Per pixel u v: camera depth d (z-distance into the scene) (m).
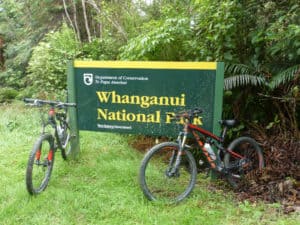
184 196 3.59
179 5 5.99
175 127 4.13
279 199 3.54
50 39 8.79
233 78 4.33
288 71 4.10
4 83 10.48
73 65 4.38
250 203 3.49
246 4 4.70
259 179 3.90
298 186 3.72
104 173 4.20
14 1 10.89
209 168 4.11
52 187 3.84
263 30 4.50
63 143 4.36
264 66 4.54
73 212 3.32
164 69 4.06
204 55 4.91
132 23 8.12
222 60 4.75
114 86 4.28
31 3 10.54
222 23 4.57
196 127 3.72
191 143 4.34
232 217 3.22
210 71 3.90
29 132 5.91
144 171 3.49
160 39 5.03
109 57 8.23
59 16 10.72
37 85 8.30
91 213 3.30
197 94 3.99
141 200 3.53
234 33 4.69
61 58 8.19
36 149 3.58
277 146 4.32
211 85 3.92
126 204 3.46
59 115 4.28
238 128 4.73
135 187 3.83
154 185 3.85
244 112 4.93
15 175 4.18
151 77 4.12
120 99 4.29
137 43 5.34
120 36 8.38
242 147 4.19
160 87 4.11
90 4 9.89
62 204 3.45
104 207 3.39
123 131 4.37
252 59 4.66
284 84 4.42
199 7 5.06
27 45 10.25
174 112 4.11
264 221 3.13
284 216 3.21
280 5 4.50
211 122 3.99
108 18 8.54
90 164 4.48
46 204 3.45
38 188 3.68
